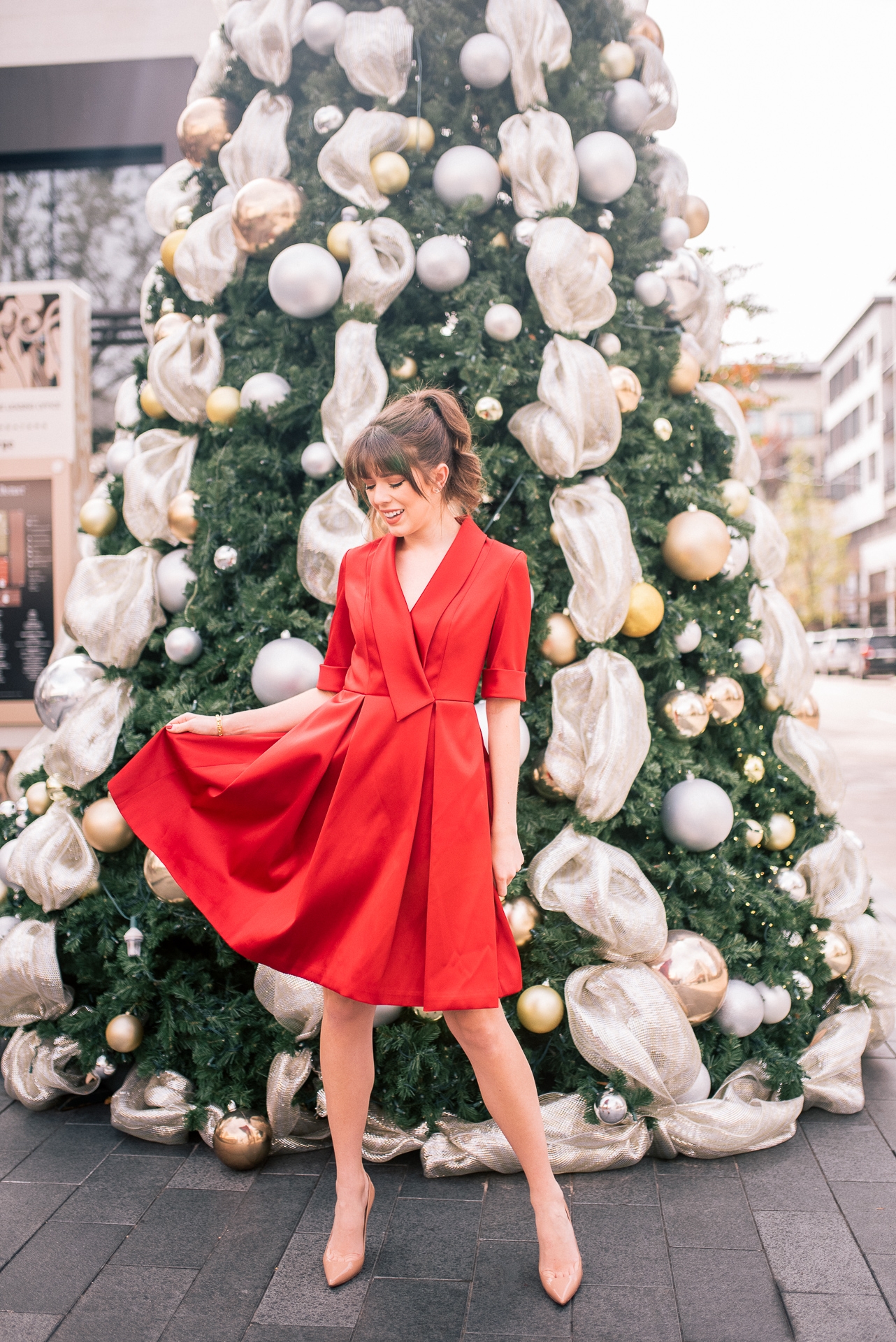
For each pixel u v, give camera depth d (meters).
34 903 2.79
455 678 1.86
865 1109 2.69
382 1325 1.82
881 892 5.14
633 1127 2.39
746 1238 2.07
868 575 47.38
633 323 2.81
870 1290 1.88
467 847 1.81
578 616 2.55
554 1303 1.88
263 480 2.72
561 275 2.55
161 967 2.71
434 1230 2.13
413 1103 2.45
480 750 1.87
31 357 4.62
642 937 2.41
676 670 2.75
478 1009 1.79
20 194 5.84
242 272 2.81
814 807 3.06
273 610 2.58
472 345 2.63
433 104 2.74
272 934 1.89
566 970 2.49
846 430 48.50
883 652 28.27
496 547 1.94
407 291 2.75
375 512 2.07
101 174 5.81
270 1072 2.45
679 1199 2.23
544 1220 1.92
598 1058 2.37
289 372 2.73
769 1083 2.57
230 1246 2.08
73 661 2.92
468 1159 2.34
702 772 2.75
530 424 2.60
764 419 41.41
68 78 5.54
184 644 2.68
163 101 5.51
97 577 2.80
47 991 2.68
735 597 2.95
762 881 2.88
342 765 1.88
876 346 43.84
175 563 2.75
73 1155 2.49
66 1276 1.98
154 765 2.06
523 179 2.65
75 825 2.76
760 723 3.04
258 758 2.00
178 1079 2.62
